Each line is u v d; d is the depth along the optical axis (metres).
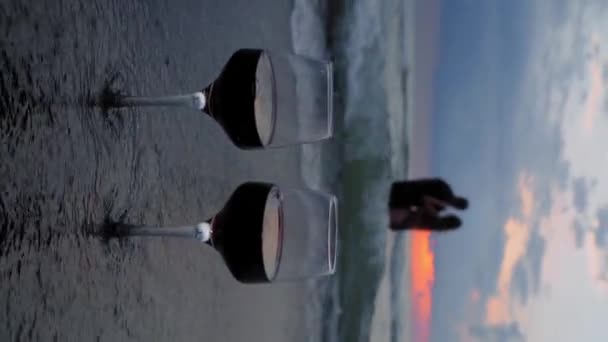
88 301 0.72
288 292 1.68
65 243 0.67
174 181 0.99
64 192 0.67
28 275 0.61
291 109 0.70
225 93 0.66
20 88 0.59
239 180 1.35
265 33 1.57
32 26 0.61
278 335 1.60
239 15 1.39
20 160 0.59
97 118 0.74
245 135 0.66
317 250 0.69
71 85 0.69
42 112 0.63
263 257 0.63
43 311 0.64
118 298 0.80
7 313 0.58
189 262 1.08
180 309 1.03
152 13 0.93
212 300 1.20
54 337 0.66
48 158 0.64
